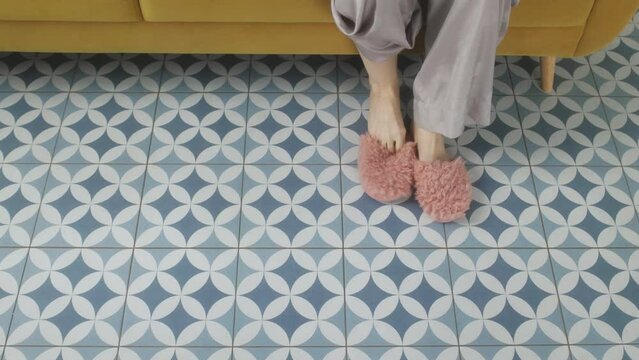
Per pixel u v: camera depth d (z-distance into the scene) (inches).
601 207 59.0
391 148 59.7
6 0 54.6
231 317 53.1
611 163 61.6
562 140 63.0
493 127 63.6
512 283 54.9
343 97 65.4
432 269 55.4
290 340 52.1
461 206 56.3
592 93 66.3
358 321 53.0
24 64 67.0
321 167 60.8
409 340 52.2
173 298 53.8
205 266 55.3
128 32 58.5
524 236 57.3
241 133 62.8
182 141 62.2
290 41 58.7
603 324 53.2
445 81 51.5
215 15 55.3
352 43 58.5
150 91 65.5
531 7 53.7
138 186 59.4
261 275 55.0
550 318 53.4
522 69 67.9
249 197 58.9
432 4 50.7
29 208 57.9
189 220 57.6
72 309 53.2
